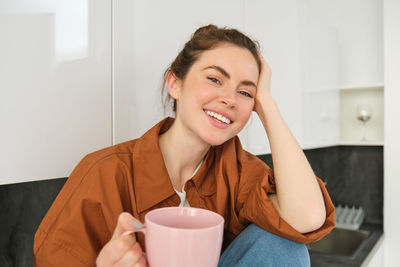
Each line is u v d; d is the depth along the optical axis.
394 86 1.91
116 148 0.67
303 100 1.62
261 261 0.56
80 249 0.54
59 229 0.54
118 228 0.37
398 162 1.91
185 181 0.75
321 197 0.59
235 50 0.63
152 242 0.32
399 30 1.89
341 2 2.26
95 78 0.73
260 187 0.61
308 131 1.68
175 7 0.92
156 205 0.65
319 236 0.58
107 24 0.75
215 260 0.33
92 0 0.72
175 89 0.70
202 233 0.31
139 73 0.83
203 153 0.72
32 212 1.00
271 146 0.65
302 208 0.57
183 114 0.65
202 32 0.68
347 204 2.29
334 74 2.04
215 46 0.62
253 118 1.26
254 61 0.65
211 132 0.62
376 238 1.85
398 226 1.92
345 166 2.29
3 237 0.94
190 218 0.38
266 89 0.70
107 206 0.57
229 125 0.63
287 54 1.46
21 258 0.98
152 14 0.86
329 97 1.96
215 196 0.74
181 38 0.94
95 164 0.61
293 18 1.53
